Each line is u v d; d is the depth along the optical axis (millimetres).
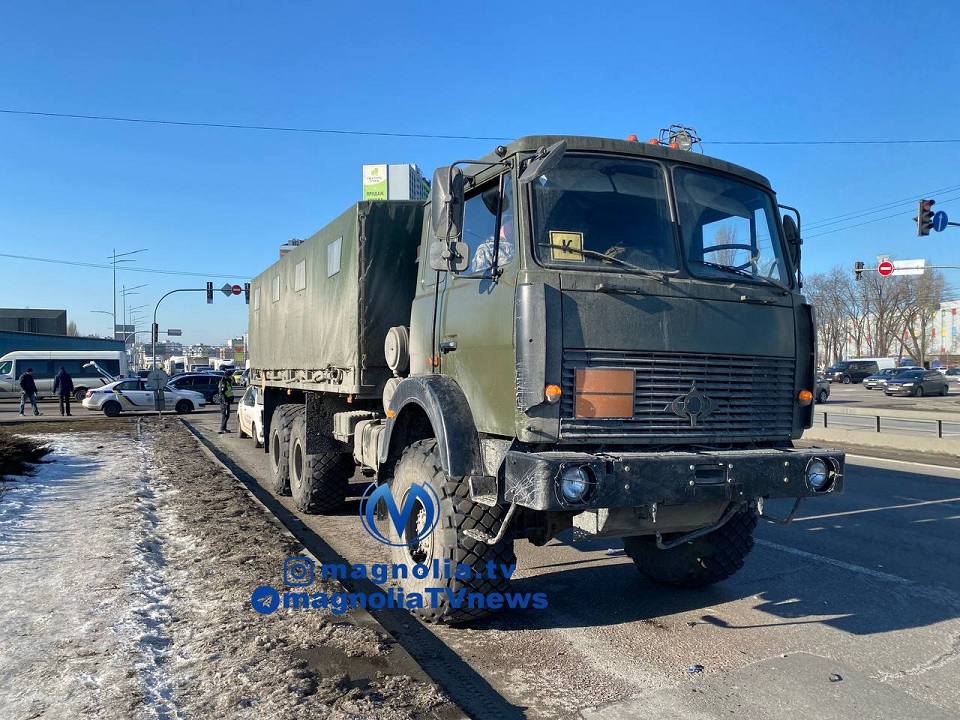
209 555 6016
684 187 4742
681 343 4301
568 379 4043
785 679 4117
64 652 3996
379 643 4164
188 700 3463
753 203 5051
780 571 6301
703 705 3799
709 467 4012
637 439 4148
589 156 4531
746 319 4539
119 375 37438
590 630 4922
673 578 5684
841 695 3906
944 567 6395
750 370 4523
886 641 4691
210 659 3900
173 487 9586
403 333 6195
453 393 4727
